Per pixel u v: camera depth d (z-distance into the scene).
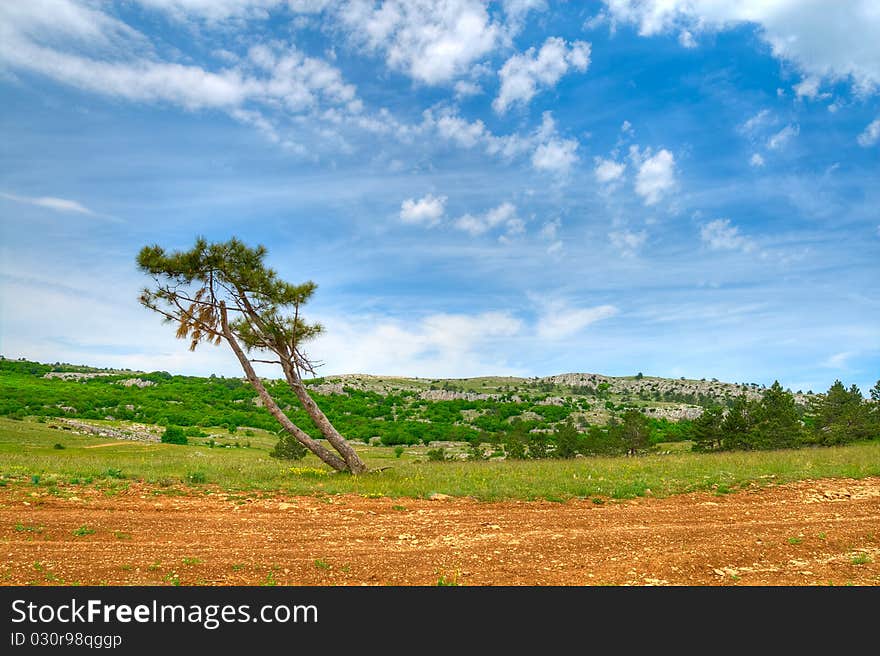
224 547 9.55
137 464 19.61
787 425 66.44
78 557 8.80
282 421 21.09
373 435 154.38
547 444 82.00
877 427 64.75
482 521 11.84
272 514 12.30
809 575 8.73
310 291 21.47
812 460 20.97
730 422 67.31
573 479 17.12
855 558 9.41
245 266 20.92
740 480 16.44
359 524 11.49
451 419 188.25
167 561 8.73
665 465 20.86
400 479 18.06
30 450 72.06
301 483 16.39
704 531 10.98
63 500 12.51
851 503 13.81
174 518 11.51
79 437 93.19
